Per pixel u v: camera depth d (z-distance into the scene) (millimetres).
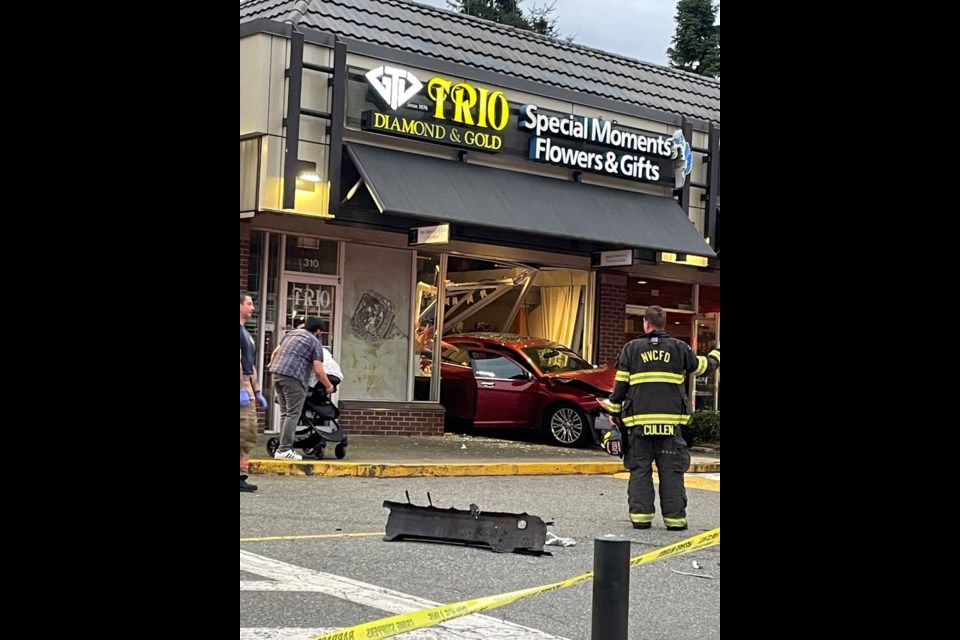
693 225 19172
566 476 14484
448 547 8672
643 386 10094
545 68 19266
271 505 10492
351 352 17516
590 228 17469
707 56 43938
